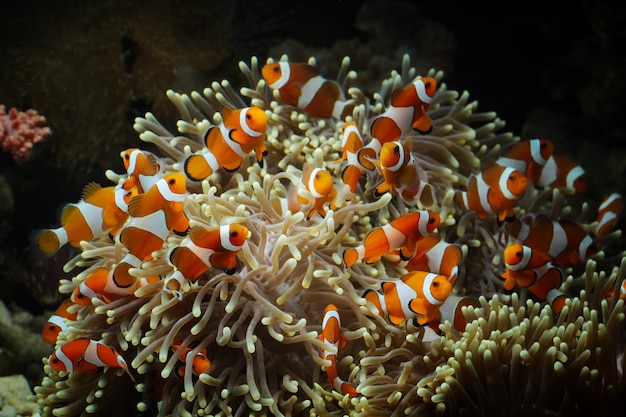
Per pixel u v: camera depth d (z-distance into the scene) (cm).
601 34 117
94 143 105
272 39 138
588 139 128
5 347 91
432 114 87
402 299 69
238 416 71
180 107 84
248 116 71
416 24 130
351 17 142
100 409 74
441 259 73
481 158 88
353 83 112
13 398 84
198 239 66
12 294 102
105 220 70
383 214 79
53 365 70
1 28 106
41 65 105
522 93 143
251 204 76
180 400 72
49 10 107
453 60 134
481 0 138
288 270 71
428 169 82
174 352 71
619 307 71
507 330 70
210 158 72
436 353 71
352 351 74
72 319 76
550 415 69
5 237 103
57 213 71
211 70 112
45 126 104
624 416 69
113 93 106
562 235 78
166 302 70
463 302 73
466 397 68
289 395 72
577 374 68
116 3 108
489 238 82
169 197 67
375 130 74
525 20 137
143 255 68
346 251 69
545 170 86
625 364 69
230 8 136
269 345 74
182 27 111
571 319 72
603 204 85
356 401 69
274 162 84
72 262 76
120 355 71
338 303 74
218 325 72
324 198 70
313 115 81
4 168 105
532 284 75
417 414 69
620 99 118
